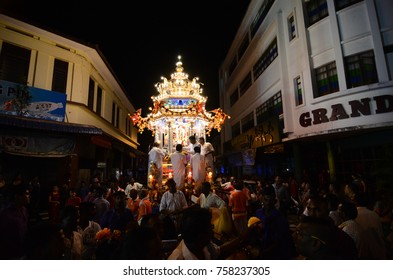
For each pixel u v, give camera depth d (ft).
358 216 11.68
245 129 74.18
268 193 13.09
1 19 36.35
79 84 44.73
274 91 51.80
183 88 34.17
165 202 18.76
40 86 39.78
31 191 31.63
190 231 7.23
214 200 18.99
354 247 8.43
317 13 40.52
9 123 27.43
